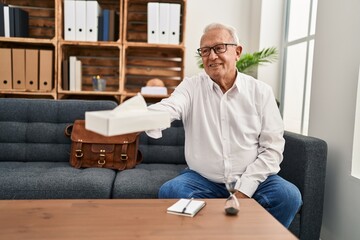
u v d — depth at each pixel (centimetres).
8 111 221
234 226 98
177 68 313
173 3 292
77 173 187
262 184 156
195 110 168
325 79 190
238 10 312
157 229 94
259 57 265
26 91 271
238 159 161
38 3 299
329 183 183
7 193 165
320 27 197
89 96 299
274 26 294
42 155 220
